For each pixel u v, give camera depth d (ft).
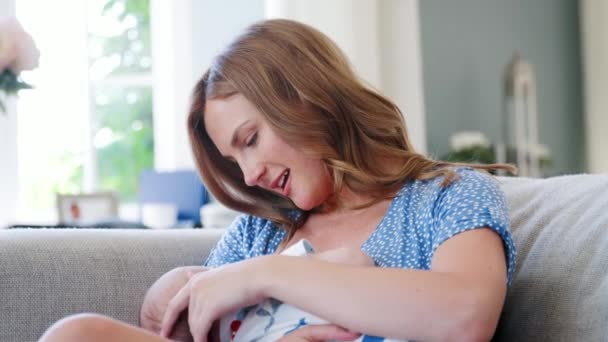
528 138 14.23
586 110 14.58
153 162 13.97
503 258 3.16
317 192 3.89
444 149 14.51
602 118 14.21
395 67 13.60
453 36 14.60
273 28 3.94
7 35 7.32
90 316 2.78
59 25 13.55
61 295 4.09
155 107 13.83
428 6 14.58
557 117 14.82
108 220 9.04
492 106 14.61
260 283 3.22
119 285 4.24
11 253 4.06
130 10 13.85
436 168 3.86
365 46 13.10
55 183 13.65
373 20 13.14
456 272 3.03
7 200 12.96
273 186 3.86
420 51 14.43
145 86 13.94
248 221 4.47
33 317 4.01
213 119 3.86
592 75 14.40
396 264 3.59
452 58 14.58
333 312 3.07
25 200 13.53
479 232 3.20
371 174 3.90
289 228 4.24
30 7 13.35
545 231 3.75
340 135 3.89
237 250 4.43
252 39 3.90
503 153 14.47
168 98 13.62
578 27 14.82
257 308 3.60
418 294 2.97
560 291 3.43
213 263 4.45
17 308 4.00
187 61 13.53
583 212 3.68
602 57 14.15
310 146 3.80
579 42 14.82
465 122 14.56
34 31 13.41
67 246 4.23
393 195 3.88
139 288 4.29
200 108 4.10
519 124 14.19
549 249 3.64
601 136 14.25
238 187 4.33
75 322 2.73
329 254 3.52
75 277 4.14
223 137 3.85
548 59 14.78
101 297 4.18
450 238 3.22
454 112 14.56
